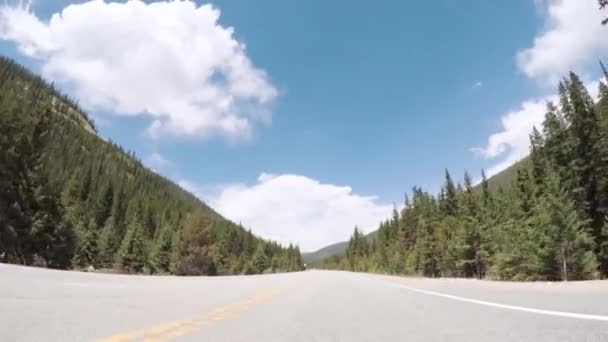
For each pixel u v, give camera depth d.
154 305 9.55
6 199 35.62
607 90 42.31
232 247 130.75
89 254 71.50
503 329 5.68
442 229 76.62
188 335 5.56
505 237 49.03
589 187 40.56
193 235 71.88
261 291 17.34
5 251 34.25
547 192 40.84
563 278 36.56
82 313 7.04
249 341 5.21
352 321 7.32
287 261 187.12
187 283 21.64
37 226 36.72
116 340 4.74
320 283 26.48
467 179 73.38
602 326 5.33
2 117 35.94
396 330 6.10
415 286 21.20
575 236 35.84
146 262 79.31
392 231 126.06
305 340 5.33
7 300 7.99
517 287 15.78
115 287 14.41
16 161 36.56
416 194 104.38
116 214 111.31
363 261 155.62
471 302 10.19
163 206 145.62
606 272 37.81
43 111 40.69
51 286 12.02
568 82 43.62
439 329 6.02
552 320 6.17
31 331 4.98
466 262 59.16
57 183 41.53
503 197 61.47
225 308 9.72
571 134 42.97
